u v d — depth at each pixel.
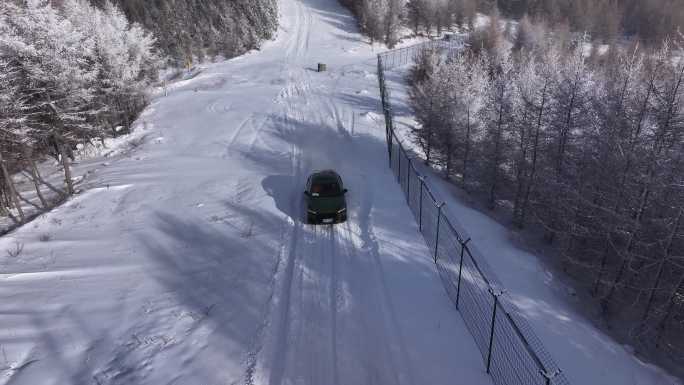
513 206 22.39
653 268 14.38
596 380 9.61
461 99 23.02
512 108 20.92
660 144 13.30
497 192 22.72
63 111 24.08
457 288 10.85
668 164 13.05
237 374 8.52
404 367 8.73
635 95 16.55
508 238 16.31
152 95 43.50
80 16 38.25
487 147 21.62
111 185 20.91
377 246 13.36
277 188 18.70
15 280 12.62
